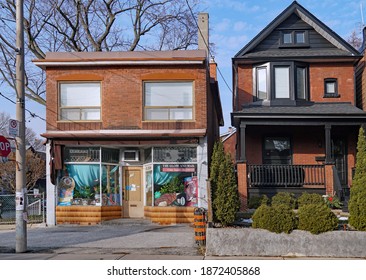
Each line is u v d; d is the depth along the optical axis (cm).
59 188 1717
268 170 1738
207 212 1235
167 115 1697
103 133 1672
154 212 1686
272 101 1902
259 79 1967
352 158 1895
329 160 1705
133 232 1459
